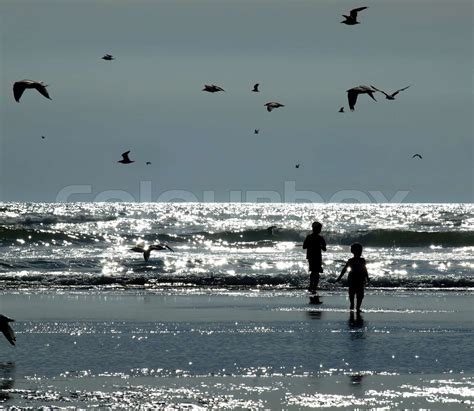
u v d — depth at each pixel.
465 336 66.31
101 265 136.88
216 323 73.62
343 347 61.09
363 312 82.38
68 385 48.38
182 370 52.84
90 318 77.00
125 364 54.72
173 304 89.62
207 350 59.84
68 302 90.94
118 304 89.12
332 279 112.81
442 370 52.94
